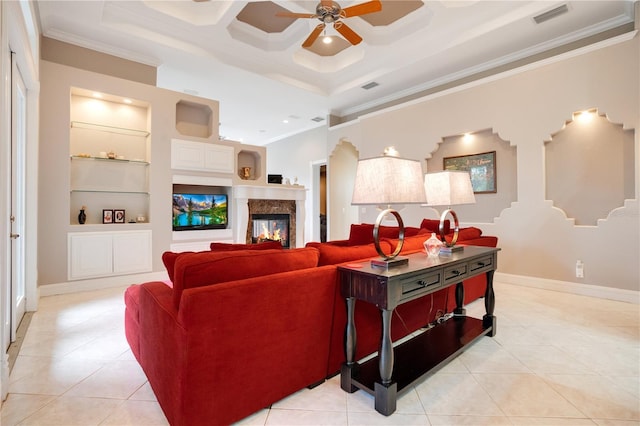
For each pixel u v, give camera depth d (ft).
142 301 6.00
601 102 11.76
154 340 5.35
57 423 4.95
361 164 6.17
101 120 14.23
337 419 5.08
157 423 4.96
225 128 28.32
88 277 12.96
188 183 15.94
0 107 5.47
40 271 11.97
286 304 5.30
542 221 13.26
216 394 4.61
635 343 7.88
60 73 12.46
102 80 13.39
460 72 16.87
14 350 7.50
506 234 14.30
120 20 12.83
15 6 7.00
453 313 9.20
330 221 23.77
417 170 6.31
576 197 12.76
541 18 12.27
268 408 5.33
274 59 16.57
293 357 5.51
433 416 5.16
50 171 12.21
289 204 21.16
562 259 12.76
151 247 14.66
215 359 4.56
